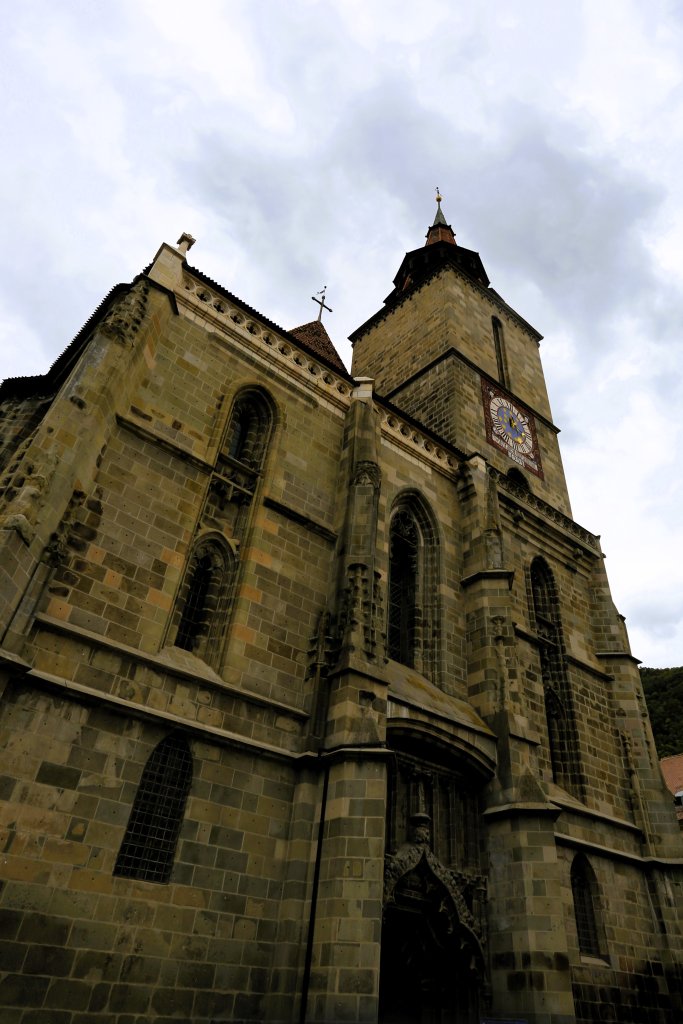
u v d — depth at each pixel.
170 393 23.61
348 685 20.47
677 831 29.70
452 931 20.64
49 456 17.94
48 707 16.08
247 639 21.08
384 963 21.09
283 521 24.28
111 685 17.47
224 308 27.17
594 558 38.94
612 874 27.06
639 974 25.28
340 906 16.97
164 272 25.44
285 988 16.58
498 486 35.47
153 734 17.56
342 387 30.45
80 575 18.44
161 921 15.90
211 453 23.58
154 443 21.89
